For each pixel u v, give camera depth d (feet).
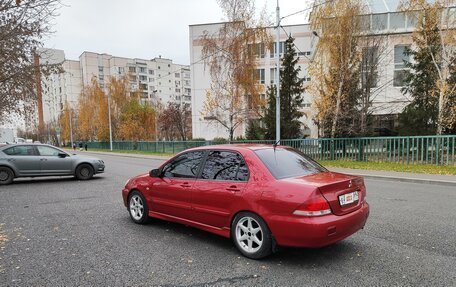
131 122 147.13
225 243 16.03
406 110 70.54
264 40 76.74
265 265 13.20
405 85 75.82
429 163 47.26
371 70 66.08
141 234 17.74
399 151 50.37
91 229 18.86
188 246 15.66
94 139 183.73
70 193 31.68
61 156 41.60
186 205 16.61
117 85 156.76
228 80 78.74
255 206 13.48
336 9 59.11
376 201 25.67
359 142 55.47
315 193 12.34
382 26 74.79
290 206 12.51
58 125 244.83
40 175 39.91
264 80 142.41
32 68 32.12
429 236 16.62
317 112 63.72
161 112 183.42
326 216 12.44
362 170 46.11
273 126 76.13
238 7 75.51
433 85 63.36
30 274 12.66
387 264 13.08
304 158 16.62
